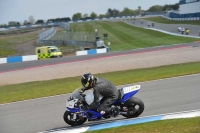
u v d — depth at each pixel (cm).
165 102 4138
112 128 3030
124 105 3303
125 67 9200
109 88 3153
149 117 3378
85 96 3275
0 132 3494
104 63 10275
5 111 4584
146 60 10112
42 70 10006
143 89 5241
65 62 11988
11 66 12400
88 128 3238
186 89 4850
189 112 3453
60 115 4022
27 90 6353
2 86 7706
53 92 5725
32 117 4066
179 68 7488
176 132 2650
